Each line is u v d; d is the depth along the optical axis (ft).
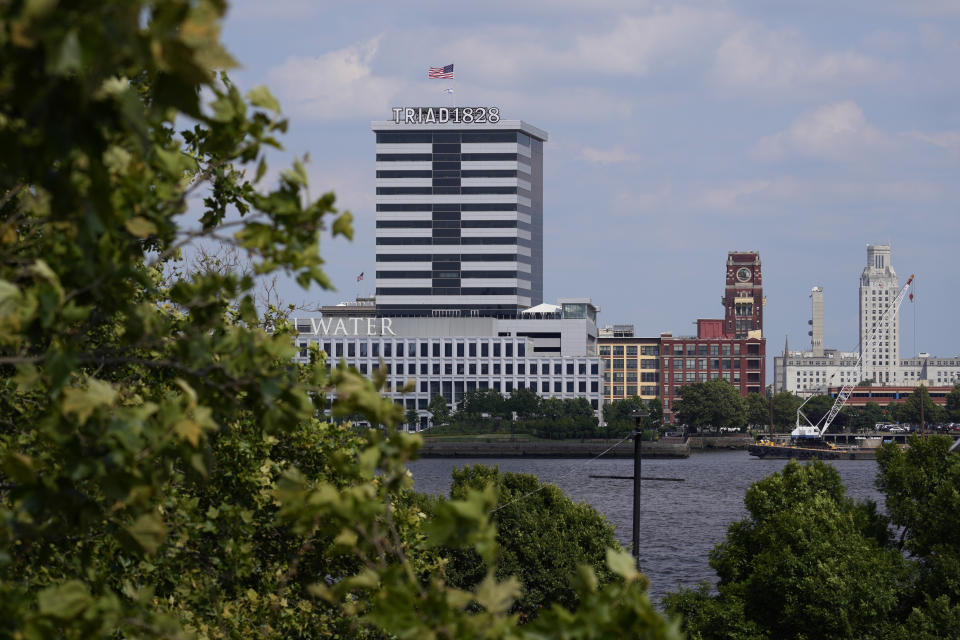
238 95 47.52
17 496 40.83
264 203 47.32
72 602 39.55
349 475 45.37
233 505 128.16
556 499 384.27
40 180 34.12
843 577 292.61
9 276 42.91
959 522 307.17
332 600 42.11
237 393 50.90
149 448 43.98
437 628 38.93
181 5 28.84
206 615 113.70
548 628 38.60
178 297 50.62
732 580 337.52
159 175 47.80
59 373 40.34
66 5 28.30
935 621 279.90
